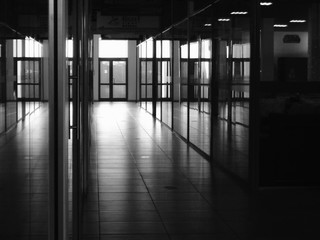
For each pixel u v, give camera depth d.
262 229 6.20
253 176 7.93
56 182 2.96
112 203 7.32
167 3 17.05
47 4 2.93
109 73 31.89
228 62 9.35
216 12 10.41
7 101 2.45
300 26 7.80
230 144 9.23
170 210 7.00
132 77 31.88
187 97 13.77
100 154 11.73
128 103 30.28
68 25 3.50
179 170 9.91
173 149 12.66
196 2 12.48
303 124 7.94
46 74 2.96
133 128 17.28
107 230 6.06
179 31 15.15
